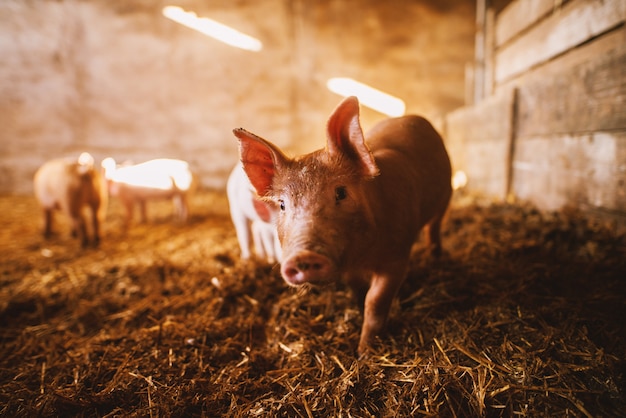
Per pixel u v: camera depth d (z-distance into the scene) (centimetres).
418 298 289
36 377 258
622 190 320
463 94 922
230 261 430
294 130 942
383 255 231
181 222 646
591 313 239
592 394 183
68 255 505
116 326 317
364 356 234
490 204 520
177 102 935
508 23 565
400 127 299
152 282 387
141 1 898
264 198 227
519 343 224
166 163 648
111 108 934
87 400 225
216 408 216
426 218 302
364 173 200
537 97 449
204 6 902
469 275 310
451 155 785
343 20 904
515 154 506
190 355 262
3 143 933
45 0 893
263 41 914
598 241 325
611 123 328
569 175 391
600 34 365
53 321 334
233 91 931
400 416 189
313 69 923
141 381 237
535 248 345
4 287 404
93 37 910
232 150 948
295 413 203
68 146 942
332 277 178
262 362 254
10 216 723
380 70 921
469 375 205
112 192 621
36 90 922
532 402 185
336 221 190
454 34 899
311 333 271
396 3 892
